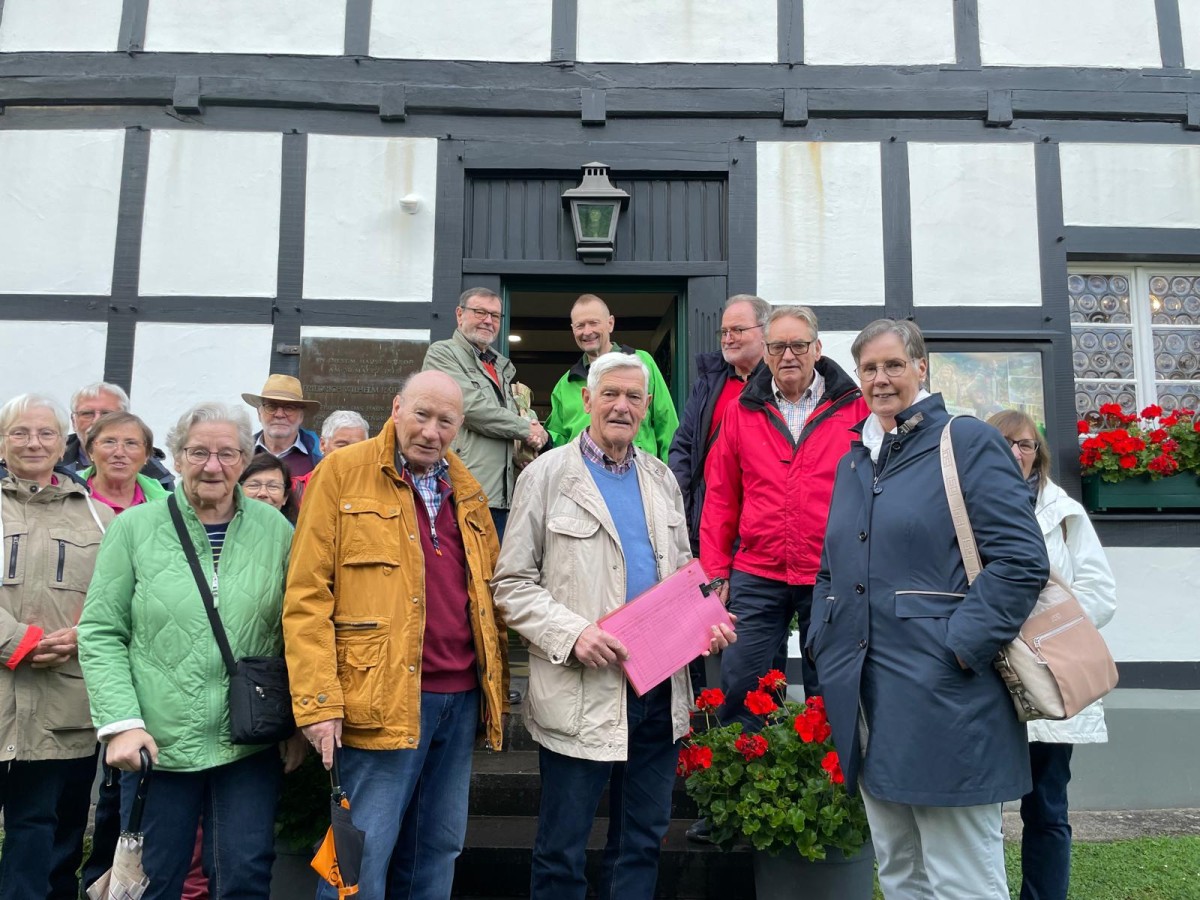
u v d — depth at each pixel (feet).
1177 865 11.55
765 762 9.56
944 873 7.06
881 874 7.75
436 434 7.79
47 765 8.51
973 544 7.14
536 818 11.59
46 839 8.50
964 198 17.02
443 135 16.92
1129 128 17.25
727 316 11.77
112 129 16.67
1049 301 16.81
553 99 16.98
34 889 8.41
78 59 16.72
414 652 7.56
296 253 16.53
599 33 17.20
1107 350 17.34
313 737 7.11
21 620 8.39
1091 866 11.51
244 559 7.78
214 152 16.66
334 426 12.51
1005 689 7.10
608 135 17.03
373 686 7.35
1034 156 17.11
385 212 16.71
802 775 9.40
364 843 7.22
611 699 7.95
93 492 9.77
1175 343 17.43
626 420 8.45
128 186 16.57
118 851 6.86
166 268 16.43
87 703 8.57
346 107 16.84
